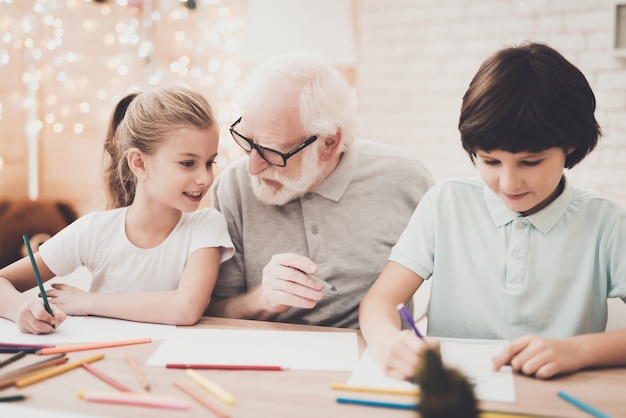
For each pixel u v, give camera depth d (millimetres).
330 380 829
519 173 927
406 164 1409
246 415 719
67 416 719
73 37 3232
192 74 3244
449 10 3131
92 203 1440
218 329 1062
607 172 2861
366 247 1334
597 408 739
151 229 1261
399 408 737
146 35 3262
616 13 2781
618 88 2828
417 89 3232
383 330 955
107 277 1273
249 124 1233
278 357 914
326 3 2602
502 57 934
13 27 3053
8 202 2986
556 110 896
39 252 1260
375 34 3291
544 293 1067
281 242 1336
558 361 833
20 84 3109
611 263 1040
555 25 2928
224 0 3162
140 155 1217
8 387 803
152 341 997
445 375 642
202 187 1211
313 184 1332
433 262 1161
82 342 986
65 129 3232
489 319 1108
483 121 906
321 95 1247
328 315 1315
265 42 2654
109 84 3273
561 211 1063
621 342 874
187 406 739
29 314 1033
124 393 771
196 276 1170
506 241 1098
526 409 735
